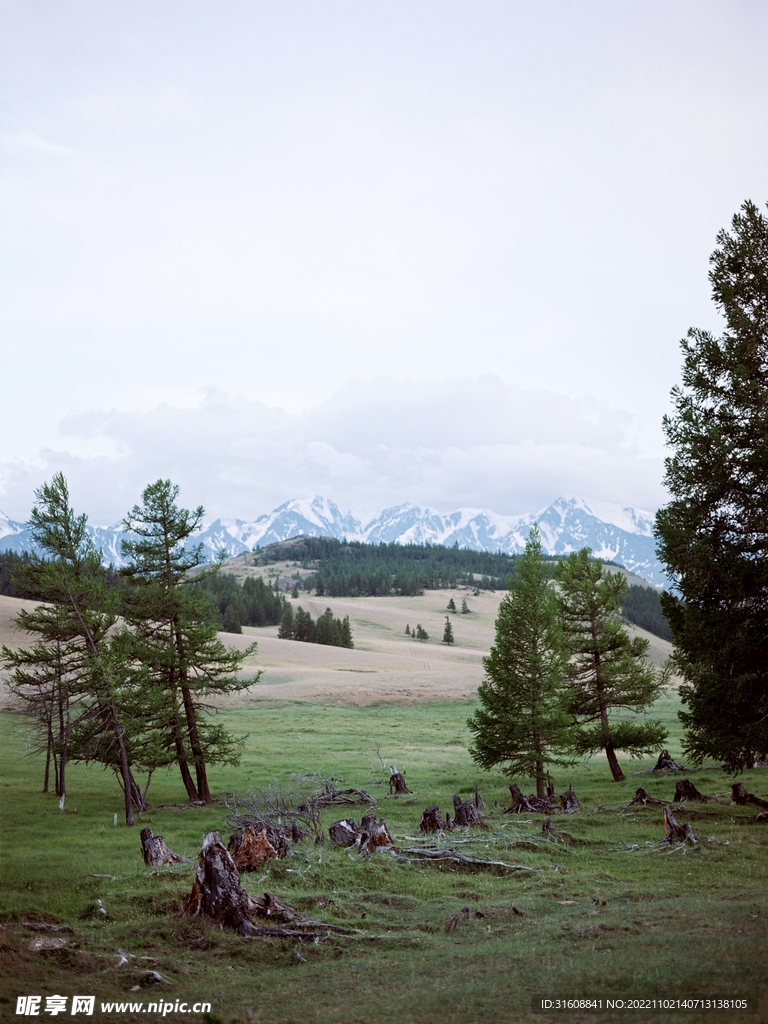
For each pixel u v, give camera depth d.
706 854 26.03
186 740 47.66
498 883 22.81
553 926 17.00
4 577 155.12
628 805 37.12
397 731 83.00
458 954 15.28
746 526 27.83
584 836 30.48
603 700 52.59
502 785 51.50
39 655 46.16
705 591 28.45
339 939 16.83
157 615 48.50
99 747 43.72
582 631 54.06
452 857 25.02
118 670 43.34
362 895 20.77
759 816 32.28
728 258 29.09
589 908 18.89
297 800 36.56
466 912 18.53
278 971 14.85
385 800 43.81
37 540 45.44
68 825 38.34
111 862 26.53
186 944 16.28
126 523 49.41
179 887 20.12
